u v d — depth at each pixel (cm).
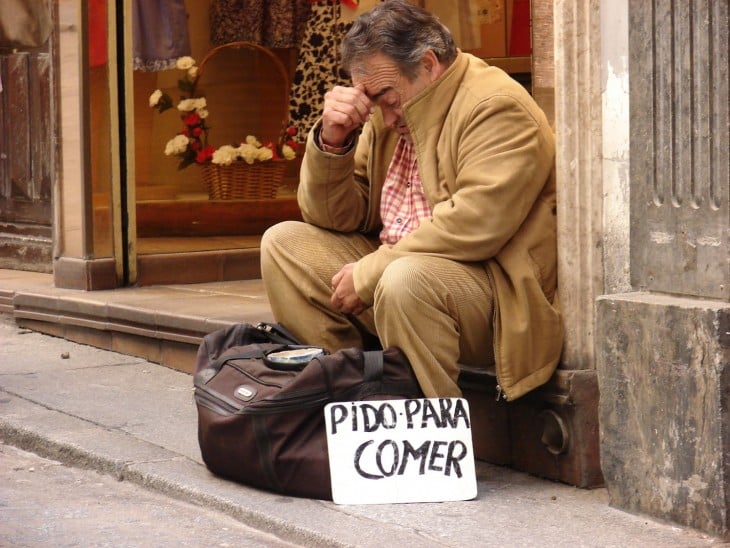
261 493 473
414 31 486
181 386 665
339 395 460
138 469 511
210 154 893
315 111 948
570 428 481
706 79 411
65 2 835
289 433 461
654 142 436
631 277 453
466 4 867
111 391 651
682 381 419
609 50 466
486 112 475
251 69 925
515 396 473
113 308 745
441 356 468
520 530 426
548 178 491
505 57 858
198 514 468
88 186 828
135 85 864
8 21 980
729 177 406
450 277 470
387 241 518
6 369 706
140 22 873
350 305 493
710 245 416
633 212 448
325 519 437
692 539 416
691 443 418
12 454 564
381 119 527
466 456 466
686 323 416
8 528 452
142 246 867
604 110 471
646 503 439
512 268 475
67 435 561
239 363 484
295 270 521
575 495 473
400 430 461
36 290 842
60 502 488
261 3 925
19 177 991
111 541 437
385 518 438
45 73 963
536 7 545
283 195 934
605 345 450
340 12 933
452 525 430
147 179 871
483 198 468
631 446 443
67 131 838
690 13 416
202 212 891
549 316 477
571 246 480
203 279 872
